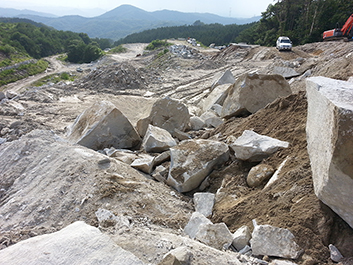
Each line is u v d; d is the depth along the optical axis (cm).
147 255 256
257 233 285
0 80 3412
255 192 392
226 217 356
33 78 3775
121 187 403
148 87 1466
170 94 1309
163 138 623
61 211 368
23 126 786
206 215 378
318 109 325
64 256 236
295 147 422
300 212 305
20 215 377
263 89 709
